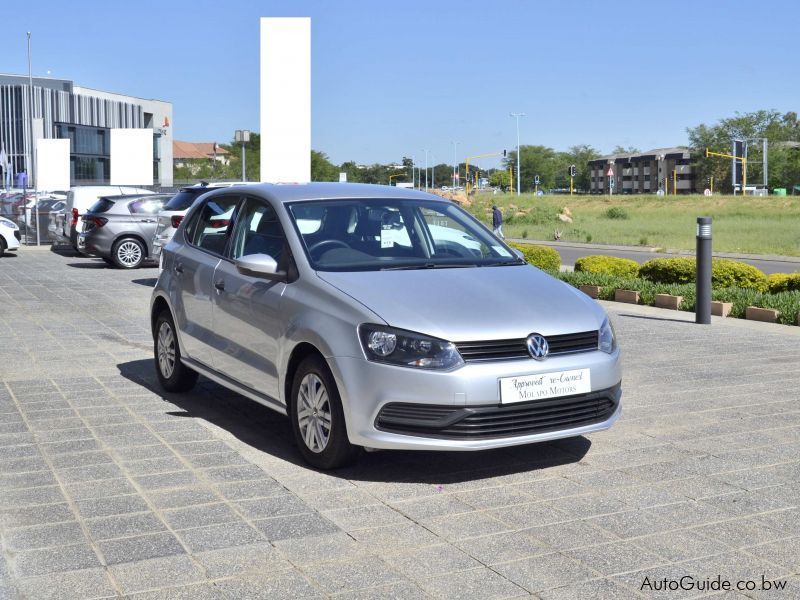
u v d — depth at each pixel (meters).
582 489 4.83
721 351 9.21
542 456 5.45
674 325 11.23
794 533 4.20
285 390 5.41
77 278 17.23
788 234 46.59
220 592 3.55
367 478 5.00
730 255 32.41
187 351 6.72
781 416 6.41
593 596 3.53
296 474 5.07
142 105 112.19
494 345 4.84
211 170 118.44
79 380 7.67
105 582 3.63
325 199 6.08
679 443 5.72
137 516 4.38
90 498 4.64
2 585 3.61
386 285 5.21
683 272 14.52
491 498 4.68
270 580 3.66
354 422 4.85
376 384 4.78
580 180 198.38
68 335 10.19
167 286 6.98
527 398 4.83
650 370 8.16
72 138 94.31
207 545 4.02
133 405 6.74
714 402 6.86
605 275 15.13
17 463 5.24
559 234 44.09
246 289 5.84
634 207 81.56
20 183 30.19
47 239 27.48
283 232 5.79
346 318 4.96
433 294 5.13
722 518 4.39
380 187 6.59
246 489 4.80
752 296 12.34
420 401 4.71
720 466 5.23
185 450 5.54
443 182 176.62
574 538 4.13
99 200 19.86
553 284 5.60
